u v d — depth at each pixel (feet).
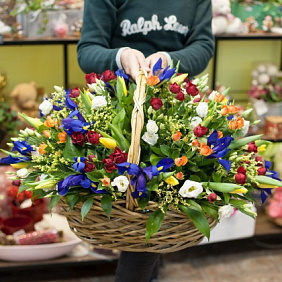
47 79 10.05
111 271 8.69
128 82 4.61
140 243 3.85
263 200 4.17
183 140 3.79
